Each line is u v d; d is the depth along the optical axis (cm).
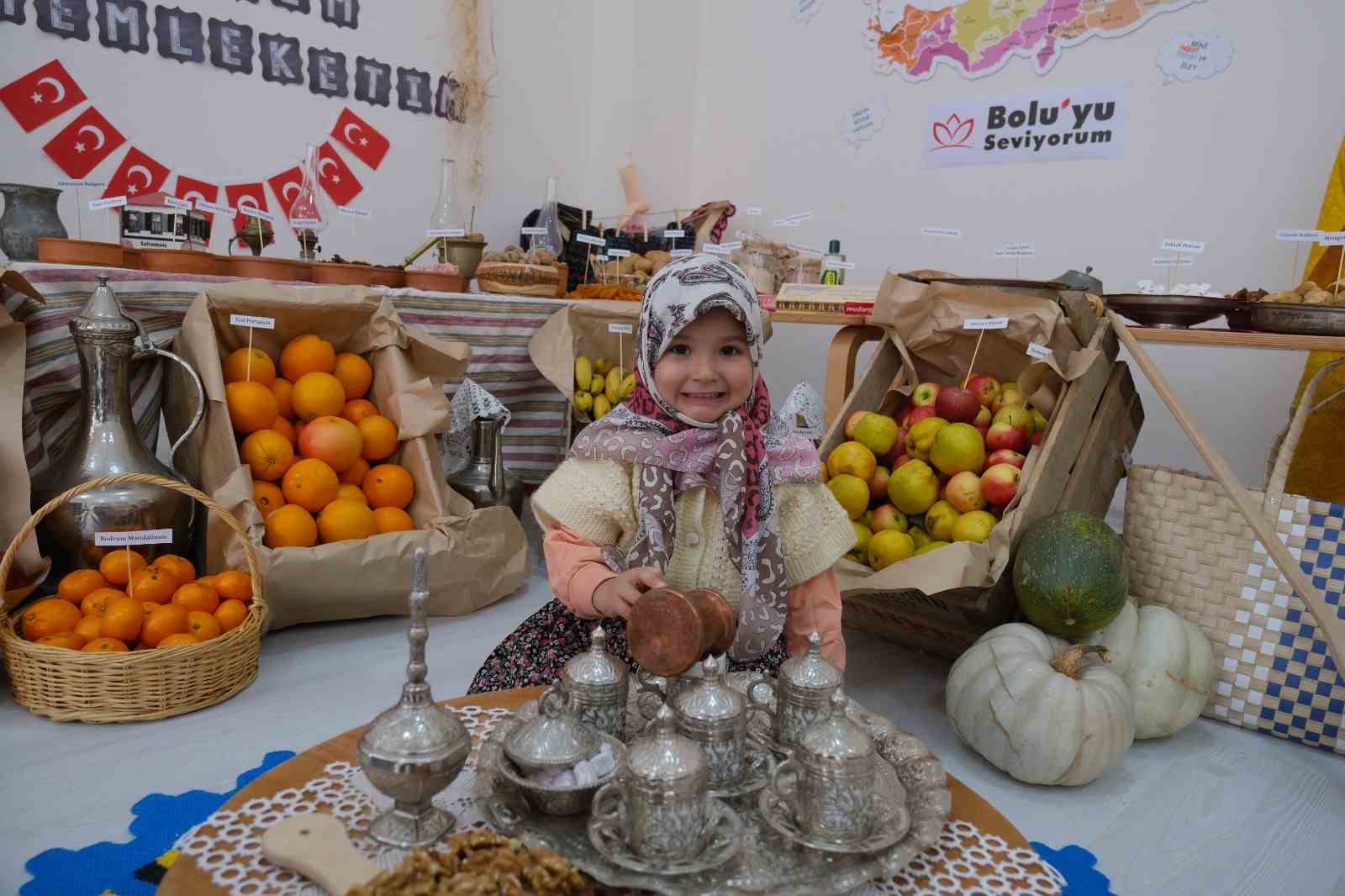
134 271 209
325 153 363
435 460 239
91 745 157
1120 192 348
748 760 97
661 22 453
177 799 138
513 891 68
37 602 179
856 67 414
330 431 217
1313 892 136
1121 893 133
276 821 83
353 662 200
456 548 226
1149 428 345
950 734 184
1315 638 186
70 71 295
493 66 417
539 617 159
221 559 199
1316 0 303
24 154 290
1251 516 183
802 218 349
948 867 83
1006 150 373
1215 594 197
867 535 212
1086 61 350
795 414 252
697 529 140
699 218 433
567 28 447
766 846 81
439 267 293
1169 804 161
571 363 281
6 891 116
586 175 472
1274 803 163
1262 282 320
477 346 283
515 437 310
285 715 172
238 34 331
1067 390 207
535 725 87
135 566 176
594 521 139
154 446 232
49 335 195
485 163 422
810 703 99
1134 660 184
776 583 134
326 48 356
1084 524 183
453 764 81
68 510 183
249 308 216
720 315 136
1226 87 322
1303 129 308
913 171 402
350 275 266
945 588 175
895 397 238
